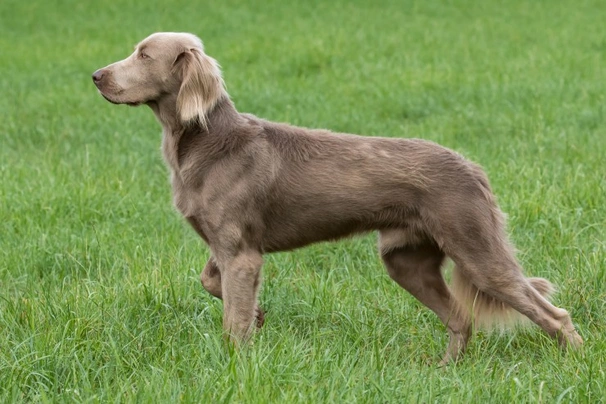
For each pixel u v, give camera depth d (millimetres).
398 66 23250
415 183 7938
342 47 26328
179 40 8312
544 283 8406
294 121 17750
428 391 6938
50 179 13414
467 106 18594
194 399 6605
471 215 7867
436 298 8555
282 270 9992
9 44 28891
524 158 14094
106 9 36000
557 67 22266
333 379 6926
